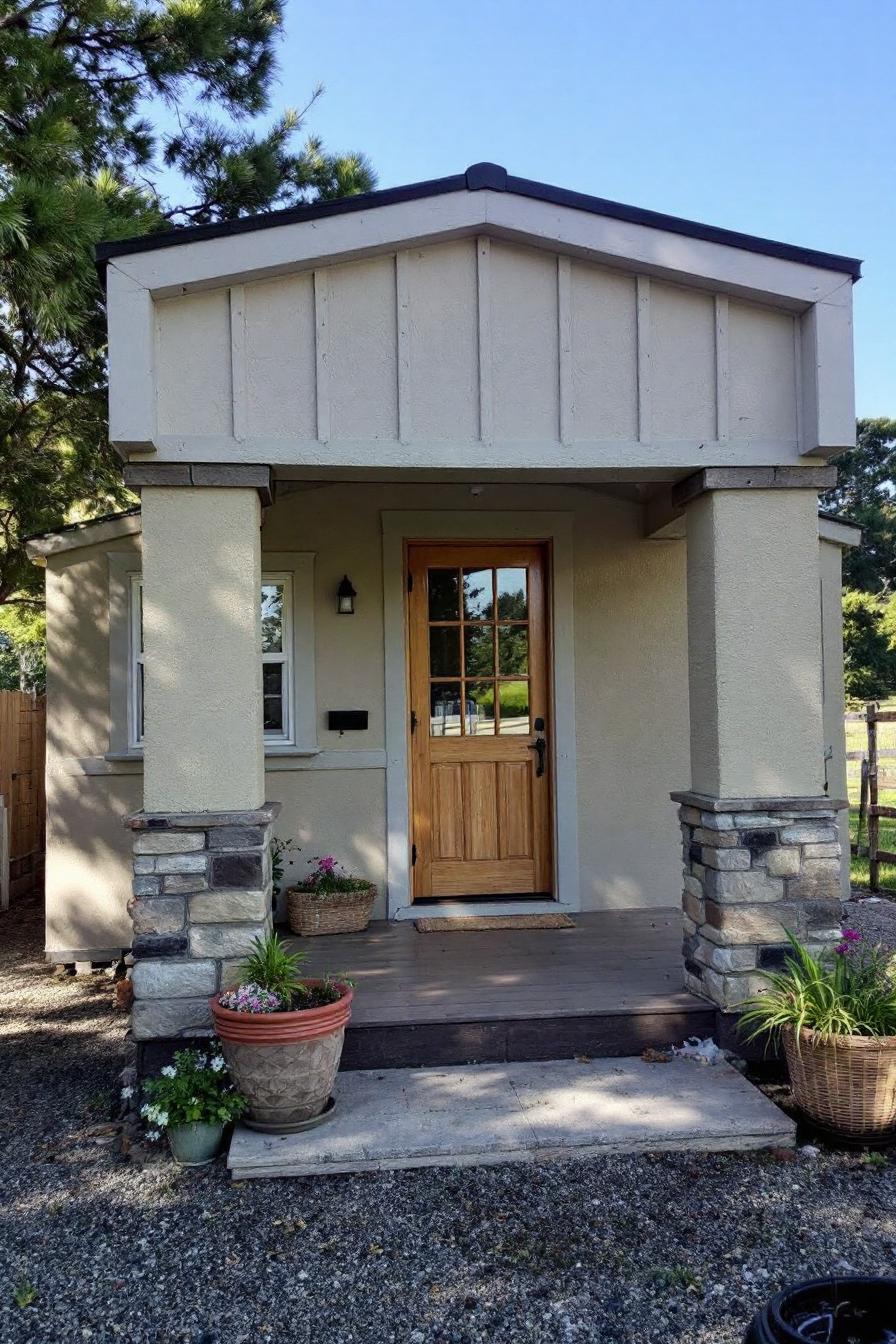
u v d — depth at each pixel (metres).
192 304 3.57
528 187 3.59
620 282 3.80
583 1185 2.95
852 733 17.80
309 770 5.38
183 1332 2.32
